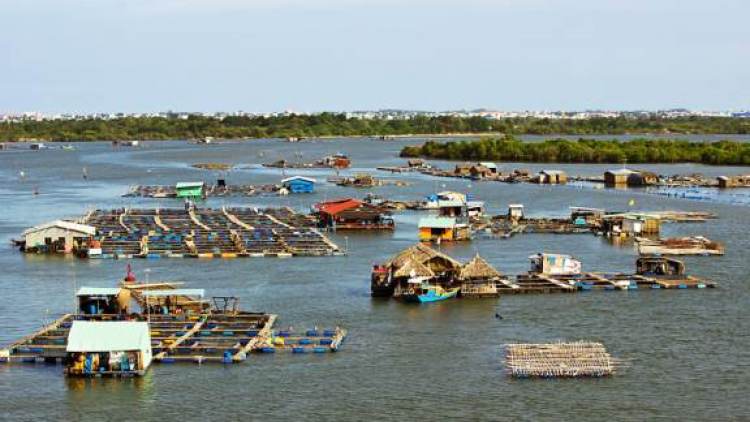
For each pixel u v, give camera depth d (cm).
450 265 12688
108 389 8700
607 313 11388
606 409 8112
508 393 8512
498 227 18825
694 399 8338
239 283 13375
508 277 13400
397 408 8175
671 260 13838
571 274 13688
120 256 15600
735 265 14650
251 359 9544
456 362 9406
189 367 9288
